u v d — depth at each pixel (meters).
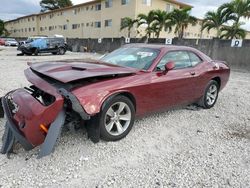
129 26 28.36
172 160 3.39
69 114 3.27
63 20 46.19
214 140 4.11
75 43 33.34
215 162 3.38
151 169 3.14
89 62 4.23
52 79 3.52
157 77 4.19
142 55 4.55
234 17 19.22
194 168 3.21
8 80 8.41
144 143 3.85
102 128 3.56
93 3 37.50
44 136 3.08
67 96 3.08
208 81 5.52
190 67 5.09
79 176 2.92
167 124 4.70
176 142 3.97
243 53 15.16
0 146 3.46
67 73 3.35
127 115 3.90
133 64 4.39
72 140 3.74
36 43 21.78
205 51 17.12
